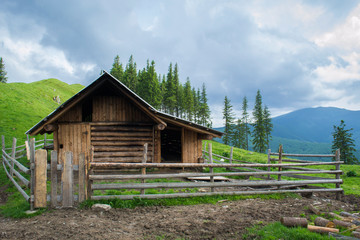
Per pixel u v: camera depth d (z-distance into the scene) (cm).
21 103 4525
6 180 1155
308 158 19925
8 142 2664
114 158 1423
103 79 1321
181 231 521
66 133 1391
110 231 510
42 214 614
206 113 7644
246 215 647
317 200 930
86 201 683
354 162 5222
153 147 1477
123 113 1463
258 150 6531
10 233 493
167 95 7131
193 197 810
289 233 485
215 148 3603
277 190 952
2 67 8394
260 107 6481
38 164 658
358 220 583
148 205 723
